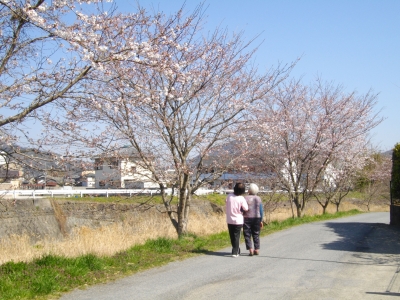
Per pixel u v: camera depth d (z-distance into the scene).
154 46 8.12
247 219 9.39
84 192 24.14
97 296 5.97
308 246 10.86
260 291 6.20
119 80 8.14
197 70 10.98
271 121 14.38
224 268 7.89
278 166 19.34
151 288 6.41
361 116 21.19
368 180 33.94
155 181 11.98
